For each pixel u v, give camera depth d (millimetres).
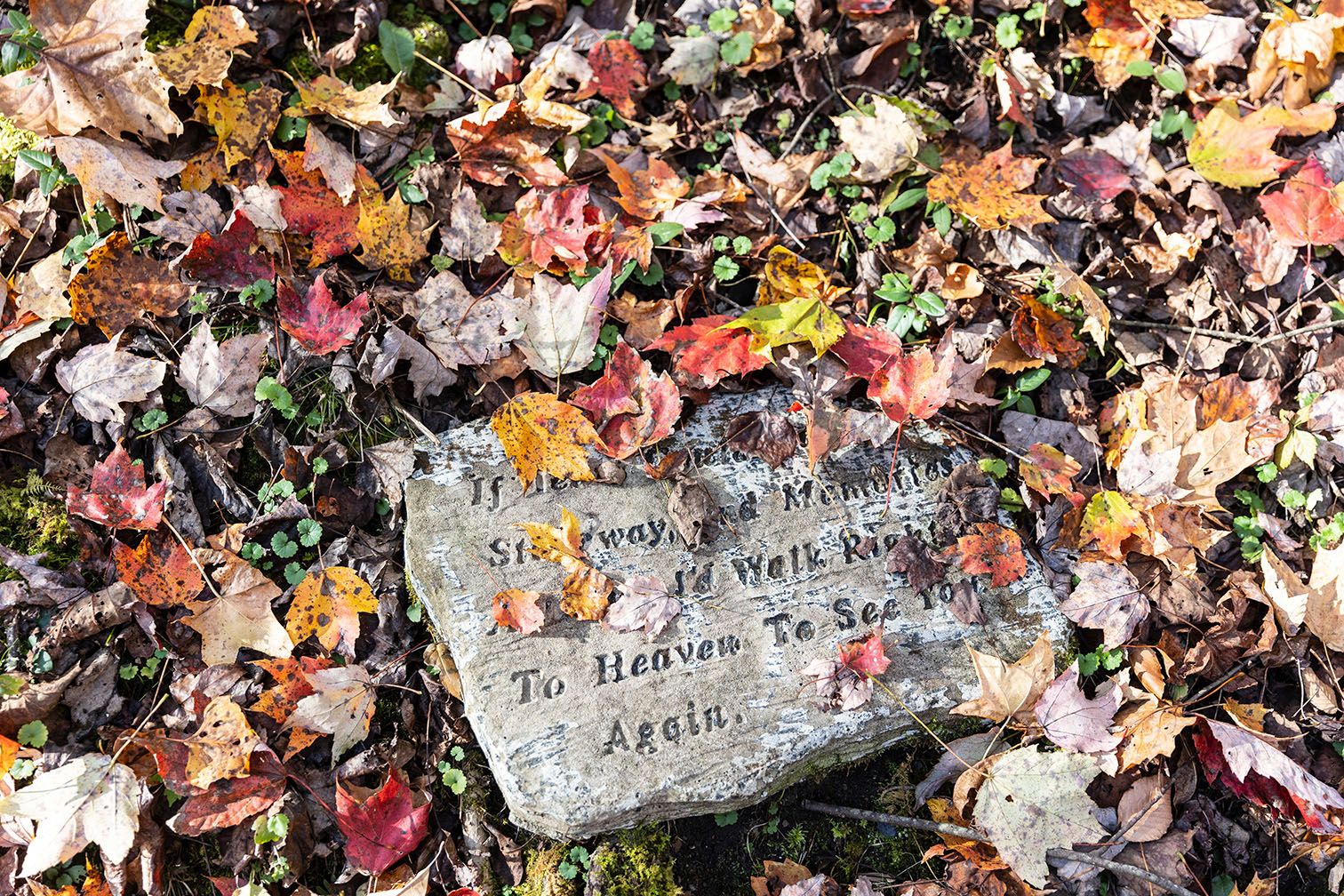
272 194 772
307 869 707
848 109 876
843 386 780
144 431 749
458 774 722
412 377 765
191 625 717
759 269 820
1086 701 726
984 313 817
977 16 897
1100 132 877
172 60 774
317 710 705
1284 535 789
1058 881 725
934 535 756
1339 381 813
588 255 798
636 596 717
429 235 796
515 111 810
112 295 756
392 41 827
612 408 742
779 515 748
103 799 675
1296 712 768
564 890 713
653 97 873
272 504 744
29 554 725
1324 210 834
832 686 714
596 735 693
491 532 727
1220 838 741
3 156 785
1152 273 832
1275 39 869
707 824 738
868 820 746
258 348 759
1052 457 779
